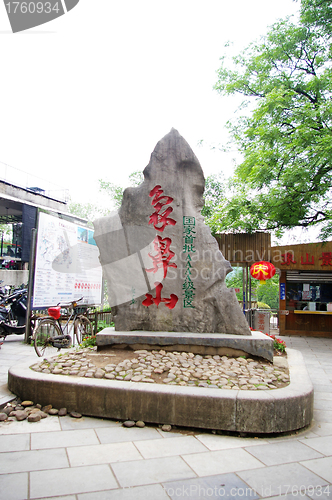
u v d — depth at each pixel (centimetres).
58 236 753
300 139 747
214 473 241
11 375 384
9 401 358
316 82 841
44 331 586
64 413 339
